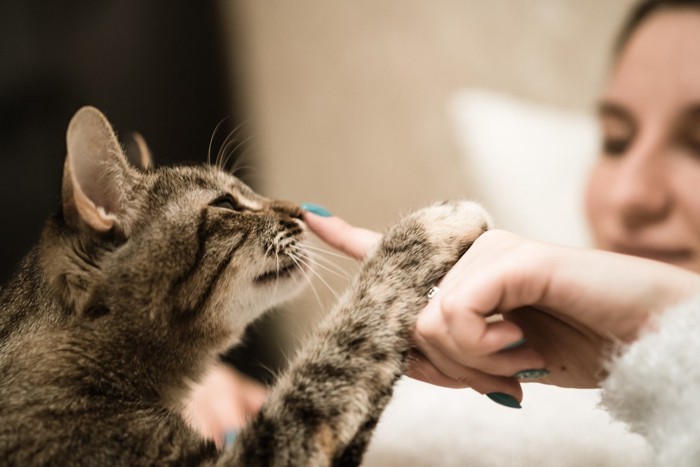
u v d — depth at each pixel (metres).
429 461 0.40
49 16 0.69
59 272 0.39
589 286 0.31
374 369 0.36
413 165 0.78
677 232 0.58
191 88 0.76
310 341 0.37
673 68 0.58
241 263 0.42
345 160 0.78
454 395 0.43
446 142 0.77
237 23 0.78
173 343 0.40
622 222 0.60
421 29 0.76
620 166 0.61
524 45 0.75
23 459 0.35
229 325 0.42
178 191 0.42
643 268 0.32
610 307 0.31
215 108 0.77
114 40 0.71
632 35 0.61
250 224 0.42
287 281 0.43
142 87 0.73
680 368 0.30
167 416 0.37
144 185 0.41
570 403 0.41
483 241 0.35
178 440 0.36
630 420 0.31
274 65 0.78
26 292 0.40
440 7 0.75
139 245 0.40
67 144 0.38
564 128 0.75
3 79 0.67
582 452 0.38
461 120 0.76
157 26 0.74
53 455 0.35
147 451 0.36
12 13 0.67
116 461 0.35
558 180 0.75
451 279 0.34
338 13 0.76
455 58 0.76
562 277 0.32
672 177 0.58
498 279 0.31
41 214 0.67
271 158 0.79
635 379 0.31
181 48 0.75
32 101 0.68
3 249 0.66
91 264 0.39
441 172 0.77
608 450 0.38
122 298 0.39
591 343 0.33
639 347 0.31
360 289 0.38
